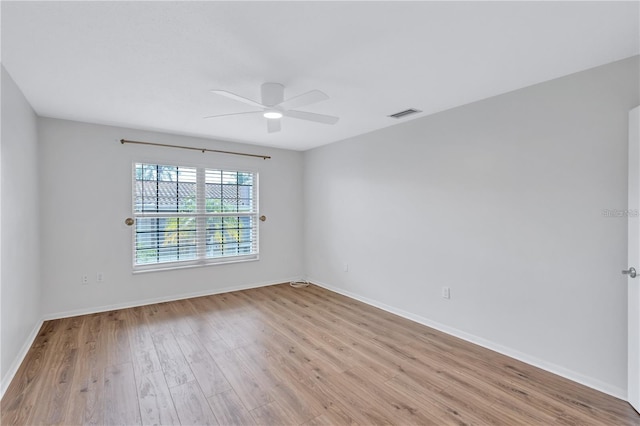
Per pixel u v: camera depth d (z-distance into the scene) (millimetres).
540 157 2512
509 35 1818
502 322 2771
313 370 2469
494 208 2816
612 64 2156
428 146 3375
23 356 2619
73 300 3605
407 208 3627
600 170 2213
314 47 1947
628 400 2066
